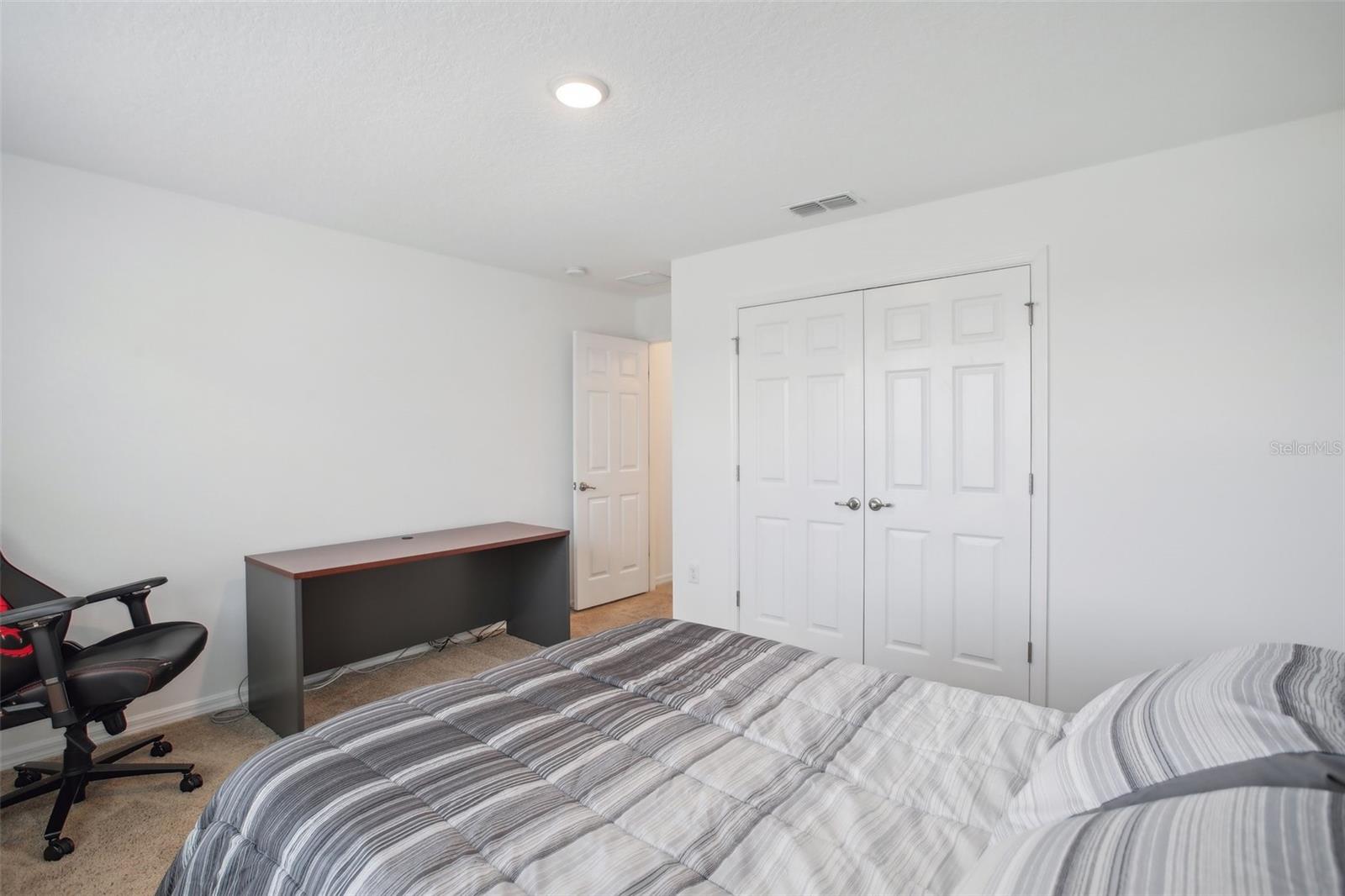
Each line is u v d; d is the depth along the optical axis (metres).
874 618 3.18
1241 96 2.04
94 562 2.57
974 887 0.79
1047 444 2.69
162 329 2.74
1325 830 0.62
